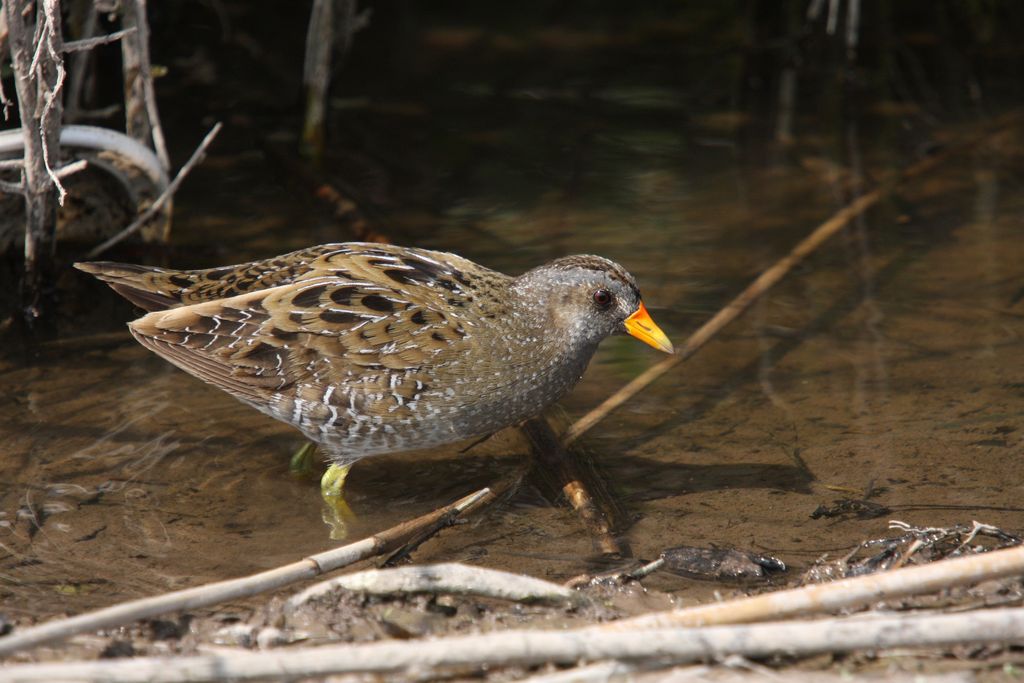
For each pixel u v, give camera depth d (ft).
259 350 29.48
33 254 38.17
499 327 30.04
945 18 64.18
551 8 65.41
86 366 36.11
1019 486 29.66
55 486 29.89
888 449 31.65
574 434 32.86
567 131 53.42
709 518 28.84
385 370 29.04
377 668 19.92
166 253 42.14
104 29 46.16
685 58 61.00
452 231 44.24
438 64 59.52
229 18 60.85
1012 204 46.80
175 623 24.41
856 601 22.34
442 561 27.35
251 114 53.72
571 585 25.96
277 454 32.19
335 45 52.03
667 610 25.03
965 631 20.76
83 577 26.21
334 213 45.14
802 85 58.70
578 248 43.14
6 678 19.27
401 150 51.34
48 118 36.29
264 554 27.45
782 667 22.54
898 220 45.70
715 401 34.60
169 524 28.58
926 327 38.17
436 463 32.32
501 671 22.35
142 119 42.11
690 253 43.14
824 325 38.55
